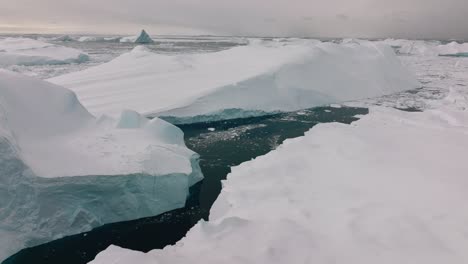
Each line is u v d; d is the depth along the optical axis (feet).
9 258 25.00
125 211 30.48
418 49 200.85
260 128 59.21
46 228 27.02
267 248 20.08
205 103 64.59
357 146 38.78
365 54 100.22
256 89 71.41
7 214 25.39
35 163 27.66
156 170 31.94
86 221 28.81
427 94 86.58
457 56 186.29
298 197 28.07
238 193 30.89
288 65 81.35
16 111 31.04
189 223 30.71
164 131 41.14
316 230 22.52
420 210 23.52
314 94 76.59
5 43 151.64
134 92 71.72
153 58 98.84
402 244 20.07
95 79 81.35
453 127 48.11
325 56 89.66
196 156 38.75
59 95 36.88
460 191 25.59
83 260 25.75
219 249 20.39
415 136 42.52
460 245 19.49
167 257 19.08
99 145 33.76
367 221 22.84
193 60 105.19
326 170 33.09
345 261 18.98
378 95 85.20
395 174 29.94
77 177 27.71
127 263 17.94
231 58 102.63
